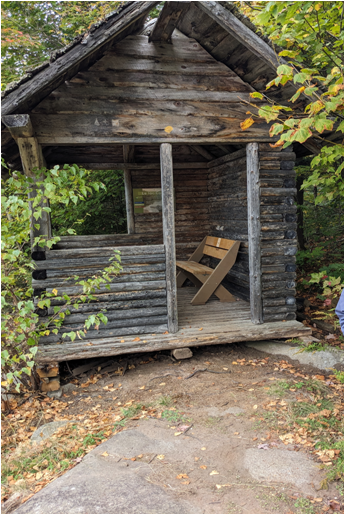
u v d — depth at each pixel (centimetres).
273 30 557
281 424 375
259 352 561
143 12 419
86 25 930
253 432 365
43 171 431
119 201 1050
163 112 509
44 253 494
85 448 352
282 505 271
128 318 527
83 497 280
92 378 509
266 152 564
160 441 356
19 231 439
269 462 318
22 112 460
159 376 500
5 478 320
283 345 565
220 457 329
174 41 511
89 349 489
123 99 495
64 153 761
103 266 511
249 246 574
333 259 878
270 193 569
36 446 359
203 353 567
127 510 266
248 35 450
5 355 375
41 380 476
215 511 265
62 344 500
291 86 508
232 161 714
